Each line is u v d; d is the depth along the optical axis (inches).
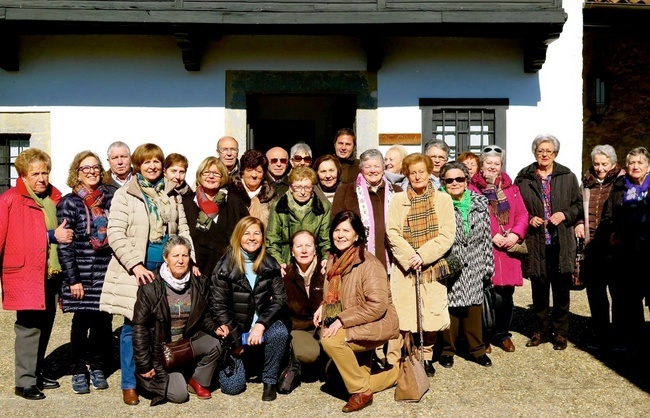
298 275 198.7
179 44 313.4
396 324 186.1
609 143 407.8
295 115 418.9
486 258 209.5
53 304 193.8
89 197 194.5
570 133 331.3
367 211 207.9
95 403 184.1
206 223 205.5
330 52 330.3
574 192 225.3
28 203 187.3
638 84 405.4
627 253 216.4
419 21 299.1
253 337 185.5
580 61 331.3
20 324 188.2
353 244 189.2
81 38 327.6
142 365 180.5
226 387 190.5
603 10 362.0
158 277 185.8
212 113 329.7
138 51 328.2
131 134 329.4
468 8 304.7
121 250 184.7
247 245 190.1
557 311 229.6
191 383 190.5
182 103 329.4
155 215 192.7
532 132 331.6
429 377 202.7
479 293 207.5
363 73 330.6
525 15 298.4
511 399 185.0
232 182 222.8
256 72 329.7
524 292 314.3
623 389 191.9
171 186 199.2
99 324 197.0
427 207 201.0
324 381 203.6
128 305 184.9
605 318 227.0
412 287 199.8
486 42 329.7
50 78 328.2
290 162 243.9
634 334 221.9
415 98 330.6
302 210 206.8
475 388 193.6
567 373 205.9
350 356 179.0
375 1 304.0
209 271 205.0
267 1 303.3
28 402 184.2
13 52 322.3
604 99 405.4
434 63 330.3
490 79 330.6
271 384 186.7
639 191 214.8
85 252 192.4
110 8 300.7
